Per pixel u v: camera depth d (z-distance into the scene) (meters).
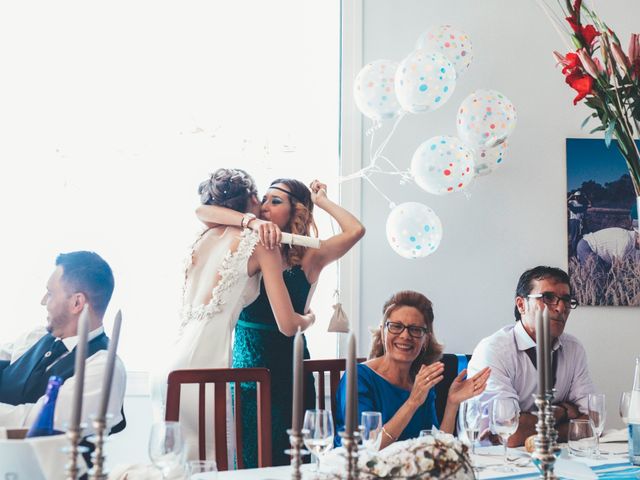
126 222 3.81
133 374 3.69
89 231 3.79
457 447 1.46
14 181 3.77
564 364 2.91
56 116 3.81
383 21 3.90
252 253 3.09
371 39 3.89
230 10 3.92
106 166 3.82
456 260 3.85
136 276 3.79
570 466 2.00
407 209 3.36
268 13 3.93
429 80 3.15
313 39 3.95
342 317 3.51
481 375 2.51
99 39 3.85
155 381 3.04
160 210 3.82
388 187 3.84
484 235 3.87
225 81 3.90
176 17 3.89
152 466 1.75
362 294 3.80
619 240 3.85
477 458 2.14
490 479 1.88
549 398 1.49
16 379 2.27
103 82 3.84
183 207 3.83
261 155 3.88
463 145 3.32
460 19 3.93
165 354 3.08
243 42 3.92
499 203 3.88
